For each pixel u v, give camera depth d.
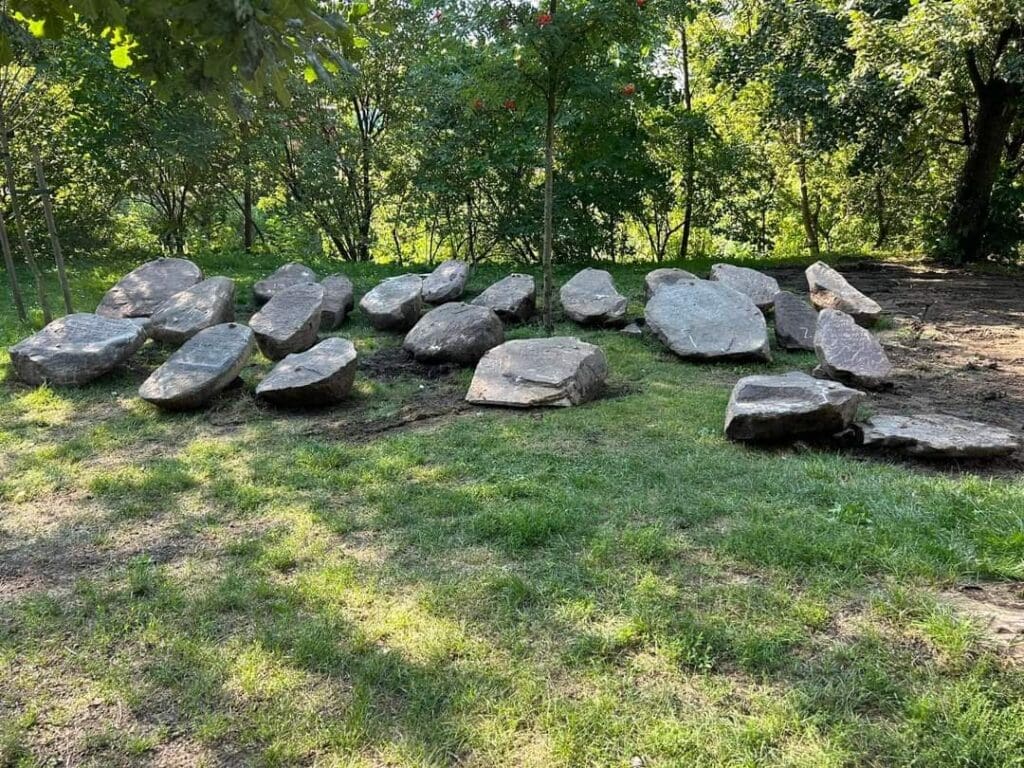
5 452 4.30
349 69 2.08
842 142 12.74
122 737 2.03
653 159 14.34
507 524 3.12
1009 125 12.21
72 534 3.26
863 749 1.87
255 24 1.77
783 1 12.04
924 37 9.67
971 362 5.86
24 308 7.84
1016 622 2.33
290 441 4.43
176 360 5.30
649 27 6.31
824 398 3.95
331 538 3.14
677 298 6.59
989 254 13.04
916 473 3.63
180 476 3.85
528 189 13.29
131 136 12.12
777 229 21.95
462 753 1.93
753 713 2.01
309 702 2.14
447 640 2.37
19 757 1.97
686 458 3.87
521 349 5.28
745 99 16.56
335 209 14.45
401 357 6.42
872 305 7.23
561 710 2.04
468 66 7.87
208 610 2.61
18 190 11.71
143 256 12.88
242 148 12.99
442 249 17.62
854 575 2.63
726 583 2.63
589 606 2.52
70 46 10.00
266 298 8.34
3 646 2.44
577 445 4.14
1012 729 1.89
